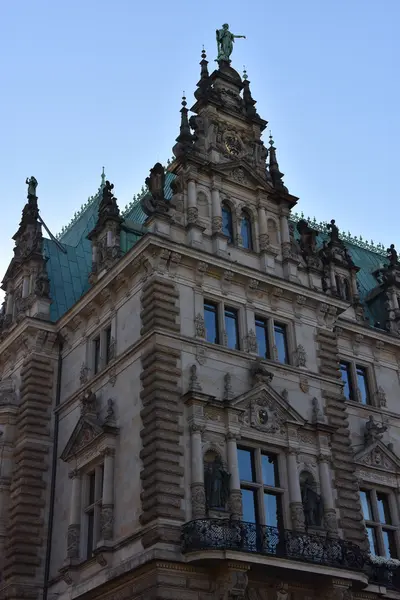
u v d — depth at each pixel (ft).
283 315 136.15
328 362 137.80
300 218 190.08
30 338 146.92
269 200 146.00
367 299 173.88
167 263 125.39
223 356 124.47
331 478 126.72
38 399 141.90
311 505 120.98
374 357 155.84
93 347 138.21
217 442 115.96
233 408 118.62
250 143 150.00
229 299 130.41
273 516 118.42
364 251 196.54
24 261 158.92
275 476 121.80
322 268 148.97
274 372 129.70
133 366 123.13
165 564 102.58
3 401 143.84
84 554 121.39
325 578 111.55
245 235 141.08
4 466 138.82
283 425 124.36
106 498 116.37
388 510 141.08
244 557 102.94
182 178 136.56
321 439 127.44
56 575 125.08
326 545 112.68
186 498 109.29
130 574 106.42
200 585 103.91
